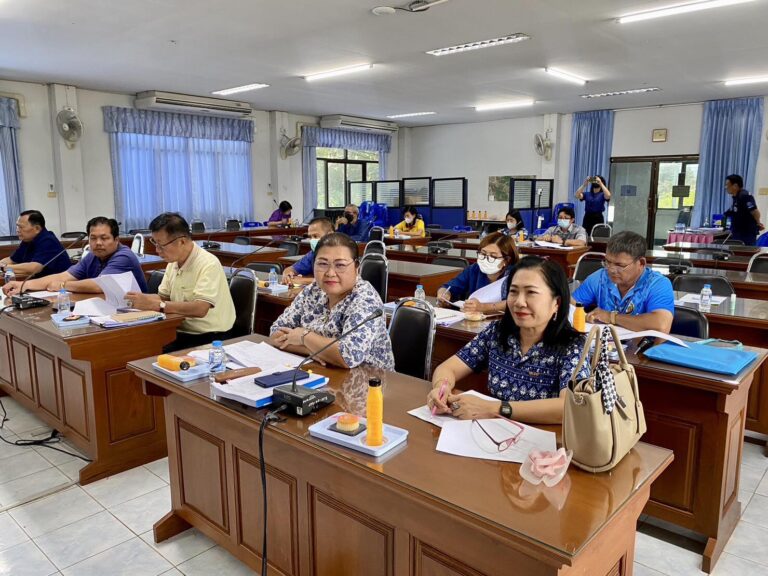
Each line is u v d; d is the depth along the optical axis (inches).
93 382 98.7
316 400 60.8
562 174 410.6
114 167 331.0
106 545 83.5
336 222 333.1
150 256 201.8
